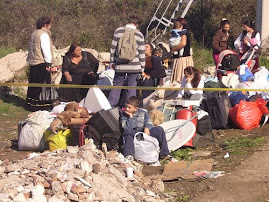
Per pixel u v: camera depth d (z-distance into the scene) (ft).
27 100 48.83
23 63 57.26
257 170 29.19
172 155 33.45
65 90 47.32
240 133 38.83
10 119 45.85
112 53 40.60
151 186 26.99
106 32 80.64
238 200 24.94
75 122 33.06
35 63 47.44
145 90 43.06
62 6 85.76
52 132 33.78
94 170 25.54
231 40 76.28
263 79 43.27
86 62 47.06
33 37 47.47
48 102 47.83
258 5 67.56
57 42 74.69
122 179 25.96
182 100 37.45
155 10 86.74
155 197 25.75
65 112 33.30
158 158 32.17
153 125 33.35
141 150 31.32
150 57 43.45
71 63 46.83
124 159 29.86
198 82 39.37
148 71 43.55
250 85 42.16
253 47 48.39
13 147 36.76
